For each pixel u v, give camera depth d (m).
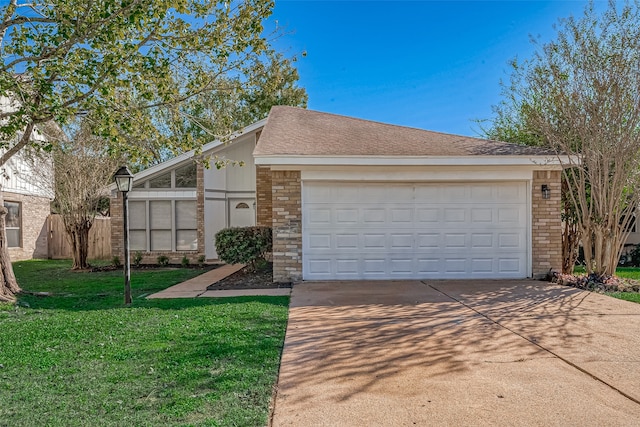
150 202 14.70
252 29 7.65
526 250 9.96
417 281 9.67
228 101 14.88
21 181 16.75
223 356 4.53
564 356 4.54
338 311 6.72
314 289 8.77
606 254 9.18
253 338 5.18
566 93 9.35
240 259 10.81
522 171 9.81
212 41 7.40
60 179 13.36
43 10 7.44
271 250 11.37
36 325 5.96
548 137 9.50
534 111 10.14
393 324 5.91
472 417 3.22
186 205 14.77
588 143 9.18
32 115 6.68
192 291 8.98
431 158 9.48
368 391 3.70
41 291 9.20
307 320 6.14
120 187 7.57
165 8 6.61
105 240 17.62
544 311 6.66
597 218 9.25
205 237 14.73
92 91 6.96
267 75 9.09
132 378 3.95
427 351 4.75
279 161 9.35
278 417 3.23
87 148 13.16
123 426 3.05
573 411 3.30
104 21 6.30
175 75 8.58
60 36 6.42
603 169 9.16
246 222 16.08
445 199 9.92
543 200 9.91
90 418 3.18
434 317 6.30
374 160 9.45
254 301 7.54
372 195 9.89
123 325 5.89
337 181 9.80
